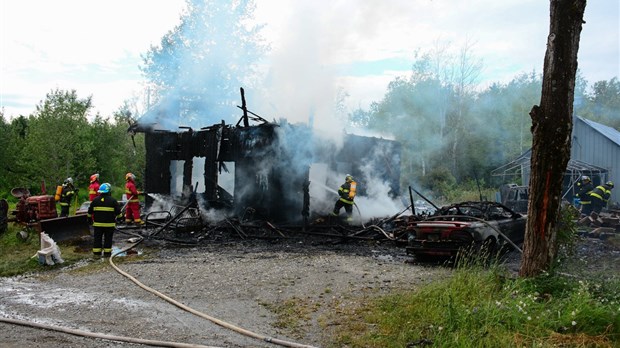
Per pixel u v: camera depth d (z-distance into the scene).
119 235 13.41
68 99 26.50
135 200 14.51
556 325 4.97
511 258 10.23
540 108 6.32
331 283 7.73
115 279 8.27
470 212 10.87
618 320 4.92
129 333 5.41
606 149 25.19
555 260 6.44
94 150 31.00
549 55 6.29
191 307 6.49
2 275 8.73
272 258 10.06
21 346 4.98
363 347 4.93
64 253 10.58
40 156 25.33
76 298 7.02
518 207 18.11
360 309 6.18
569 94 6.24
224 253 10.73
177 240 12.22
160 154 16.91
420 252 9.41
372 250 11.30
